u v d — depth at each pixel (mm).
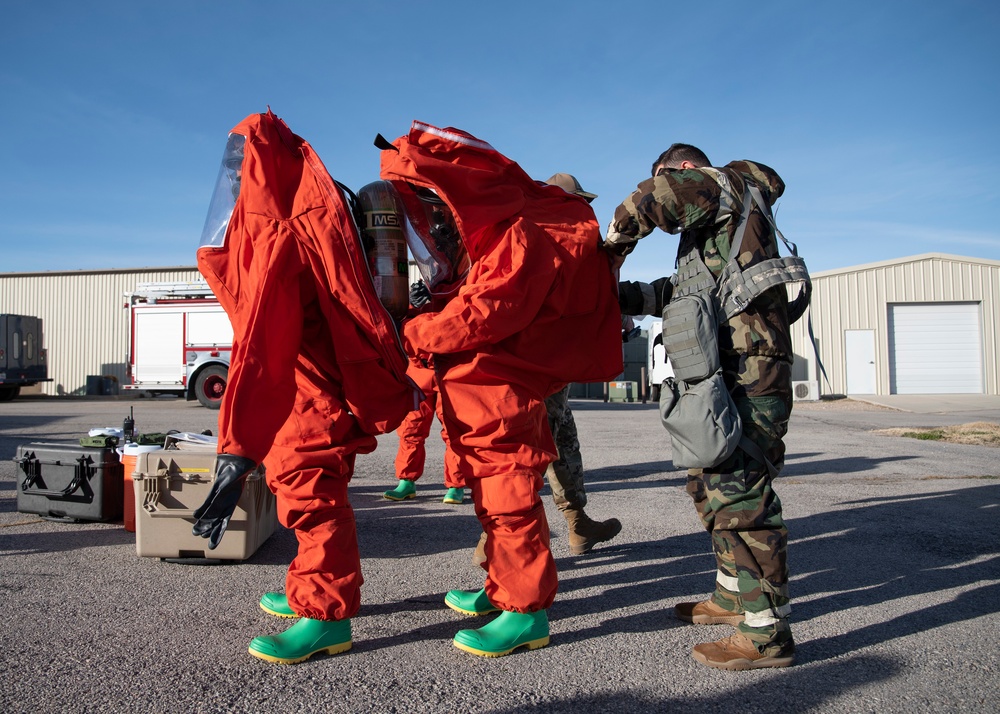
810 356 24062
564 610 2879
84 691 2059
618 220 2445
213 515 1997
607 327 2672
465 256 2572
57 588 3049
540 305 2402
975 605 2932
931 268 23938
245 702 2000
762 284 2305
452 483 5051
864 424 13219
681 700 2061
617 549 3871
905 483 5949
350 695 2055
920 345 23984
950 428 11008
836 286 24141
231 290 2400
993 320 23641
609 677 2211
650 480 6223
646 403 22203
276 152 2391
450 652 2400
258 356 2090
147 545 3404
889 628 2670
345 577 2328
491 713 1961
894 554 3732
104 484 4105
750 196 2404
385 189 2525
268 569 3375
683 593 3102
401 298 2492
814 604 2955
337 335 2322
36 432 10242
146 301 17281
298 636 2322
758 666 2279
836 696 2098
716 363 2297
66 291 29688
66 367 29453
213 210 2559
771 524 2309
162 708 1958
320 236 2240
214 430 10758
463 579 3295
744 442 2281
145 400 23688
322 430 2318
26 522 4258
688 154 2588
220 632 2551
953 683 2189
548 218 2600
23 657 2303
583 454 8180
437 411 2814
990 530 4250
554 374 2486
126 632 2539
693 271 2459
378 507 5012
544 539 2395
